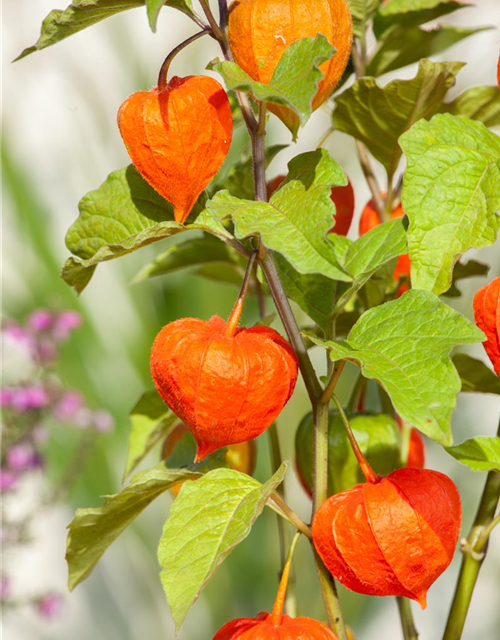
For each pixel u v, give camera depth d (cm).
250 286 95
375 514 72
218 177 100
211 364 71
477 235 73
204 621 174
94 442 154
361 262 78
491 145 75
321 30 72
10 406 144
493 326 73
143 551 179
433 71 81
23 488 163
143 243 75
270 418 73
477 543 81
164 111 72
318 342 73
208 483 75
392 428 83
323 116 182
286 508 76
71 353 168
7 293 179
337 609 76
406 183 74
